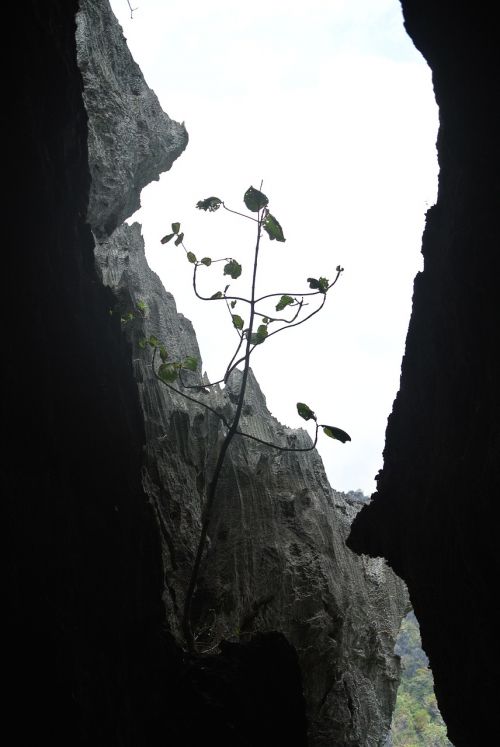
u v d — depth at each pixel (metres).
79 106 10.02
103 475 8.96
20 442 7.27
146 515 10.52
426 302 11.94
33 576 6.87
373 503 13.37
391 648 23.69
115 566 8.83
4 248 7.28
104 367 9.64
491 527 9.41
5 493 6.70
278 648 10.89
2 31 7.48
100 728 7.32
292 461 20.88
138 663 9.16
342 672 19.78
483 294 9.50
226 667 10.15
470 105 9.85
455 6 9.66
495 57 9.09
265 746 9.50
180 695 9.55
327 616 18.62
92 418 8.88
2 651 6.21
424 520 11.52
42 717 6.40
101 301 10.07
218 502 17.80
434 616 11.73
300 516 19.83
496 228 9.13
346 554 22.17
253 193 13.48
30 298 7.64
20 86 7.73
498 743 10.38
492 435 9.20
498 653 9.70
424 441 11.91
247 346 13.55
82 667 7.23
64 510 7.80
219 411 19.59
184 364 14.37
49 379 7.85
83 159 10.30
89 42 18.73
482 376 9.66
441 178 11.54
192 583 12.55
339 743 18.27
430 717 50.88
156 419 16.89
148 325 19.80
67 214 9.16
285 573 18.16
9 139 7.49
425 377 11.80
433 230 11.82
